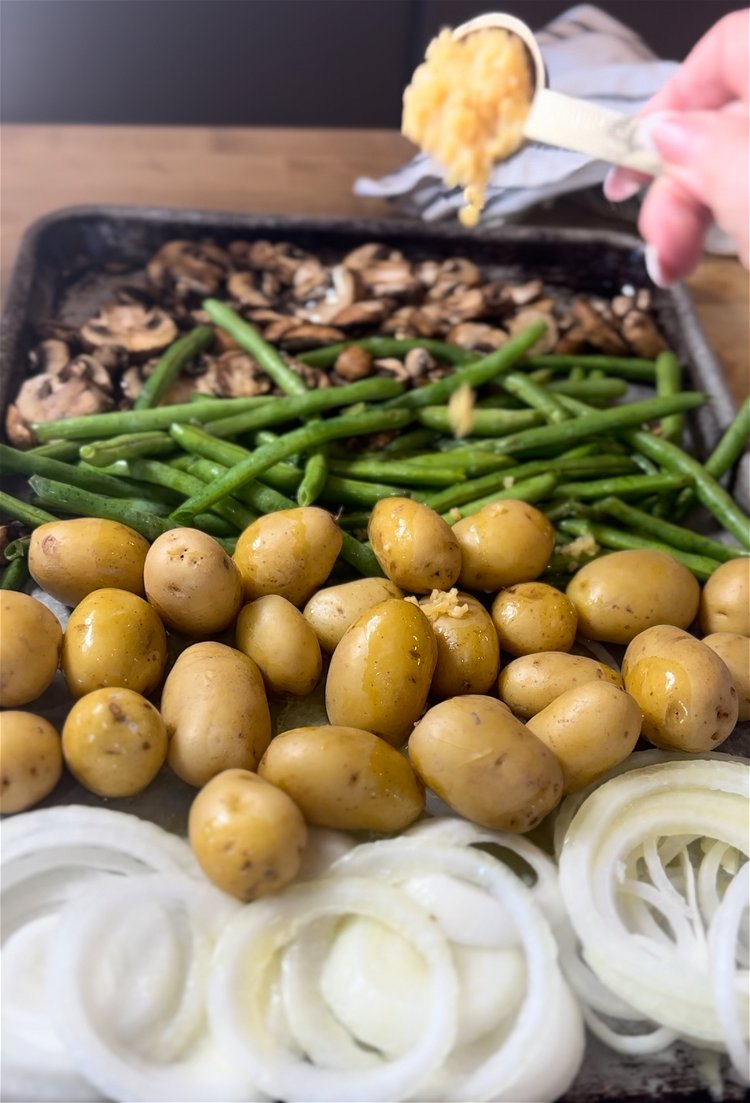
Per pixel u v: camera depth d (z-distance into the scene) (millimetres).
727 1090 322
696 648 381
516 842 354
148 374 529
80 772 344
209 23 759
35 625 369
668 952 338
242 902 326
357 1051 316
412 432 526
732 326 622
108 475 468
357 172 700
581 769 359
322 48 792
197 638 412
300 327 556
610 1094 319
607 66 604
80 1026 302
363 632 371
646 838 364
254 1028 311
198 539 386
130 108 809
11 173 648
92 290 587
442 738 341
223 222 604
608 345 579
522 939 333
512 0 738
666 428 537
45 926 329
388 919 328
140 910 327
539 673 390
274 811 316
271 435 500
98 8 734
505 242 615
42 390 499
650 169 383
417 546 404
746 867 354
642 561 434
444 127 427
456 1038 317
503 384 544
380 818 343
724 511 496
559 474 495
